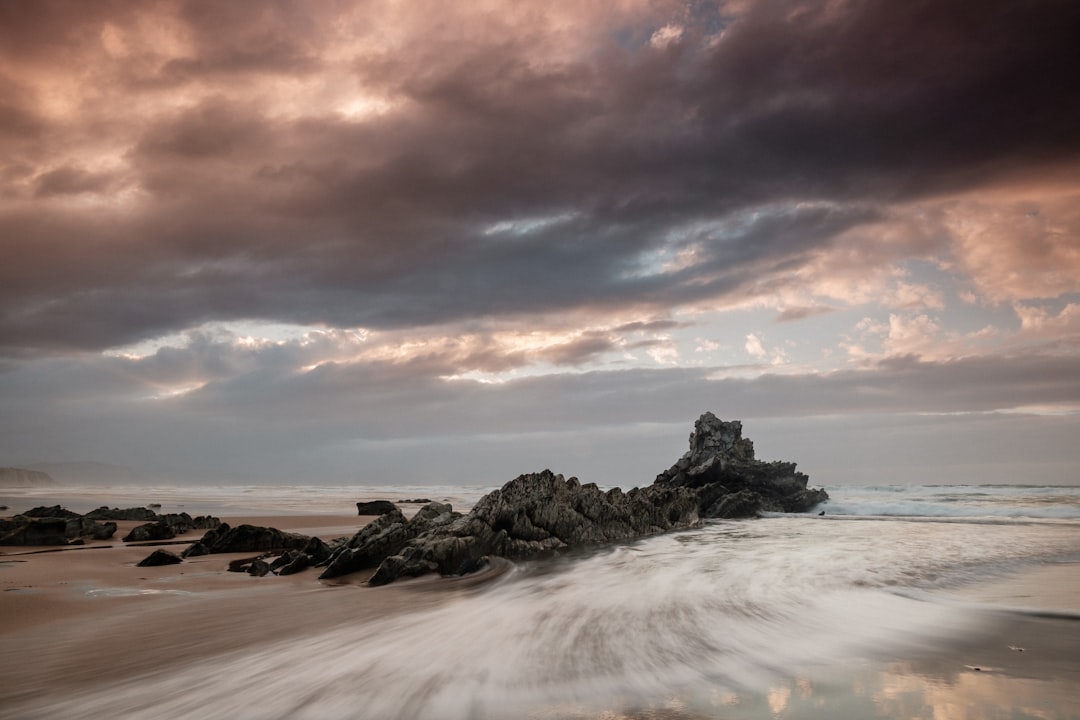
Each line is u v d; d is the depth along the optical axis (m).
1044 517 41.56
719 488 48.31
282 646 12.28
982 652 11.16
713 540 29.69
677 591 17.31
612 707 8.74
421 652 11.73
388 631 13.43
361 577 21.28
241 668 10.85
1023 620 13.48
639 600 16.25
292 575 22.03
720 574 19.92
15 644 12.59
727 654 11.30
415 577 20.36
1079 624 13.11
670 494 39.12
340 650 11.94
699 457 53.31
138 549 29.22
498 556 23.67
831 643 11.93
